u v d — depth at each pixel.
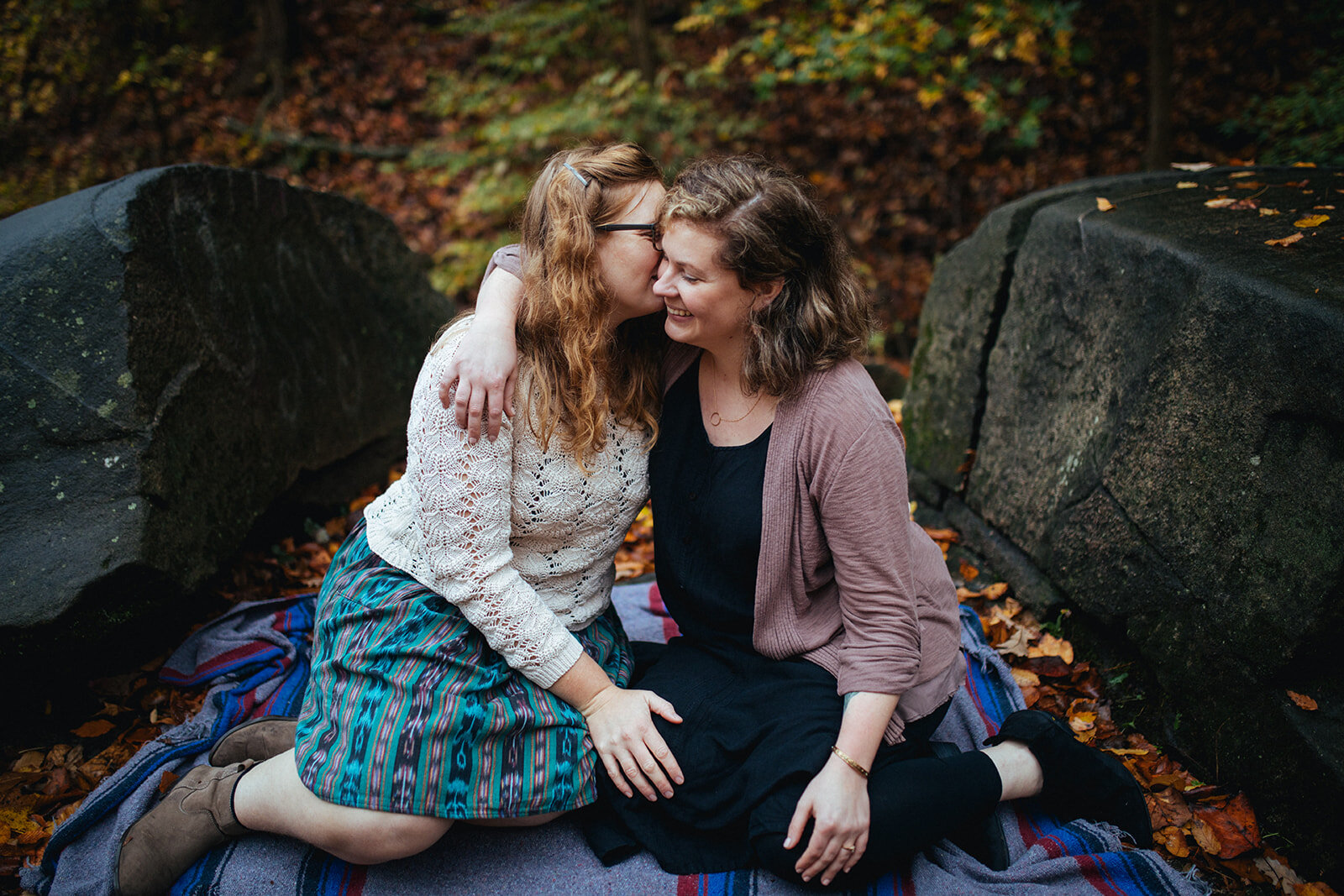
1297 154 3.47
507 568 1.56
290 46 7.65
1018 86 5.74
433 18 8.00
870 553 1.53
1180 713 1.91
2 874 1.69
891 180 6.46
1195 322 1.93
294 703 2.02
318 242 3.10
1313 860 1.61
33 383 2.09
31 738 2.00
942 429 2.97
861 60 5.52
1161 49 3.99
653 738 1.59
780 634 1.67
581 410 1.52
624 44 6.90
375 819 1.50
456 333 1.52
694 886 1.57
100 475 2.07
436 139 7.17
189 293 2.38
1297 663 1.66
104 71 6.01
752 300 1.51
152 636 2.24
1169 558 1.94
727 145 6.64
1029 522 2.43
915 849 1.54
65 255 2.15
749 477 1.60
